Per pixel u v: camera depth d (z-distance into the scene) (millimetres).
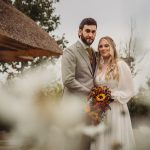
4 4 11328
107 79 3150
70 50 3340
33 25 12336
